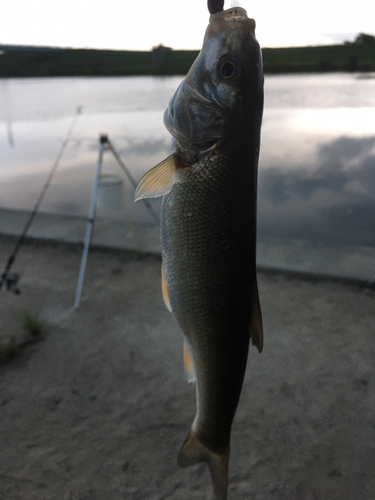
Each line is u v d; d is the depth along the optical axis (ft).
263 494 1.29
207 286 0.81
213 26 0.82
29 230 3.38
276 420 1.56
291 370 1.82
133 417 1.58
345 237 3.71
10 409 1.62
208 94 0.80
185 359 0.91
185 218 0.81
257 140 0.81
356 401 1.64
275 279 2.62
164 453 1.43
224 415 0.86
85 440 1.49
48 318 2.23
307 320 2.18
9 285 2.33
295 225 4.00
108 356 1.93
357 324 2.13
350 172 5.56
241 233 0.80
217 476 0.88
